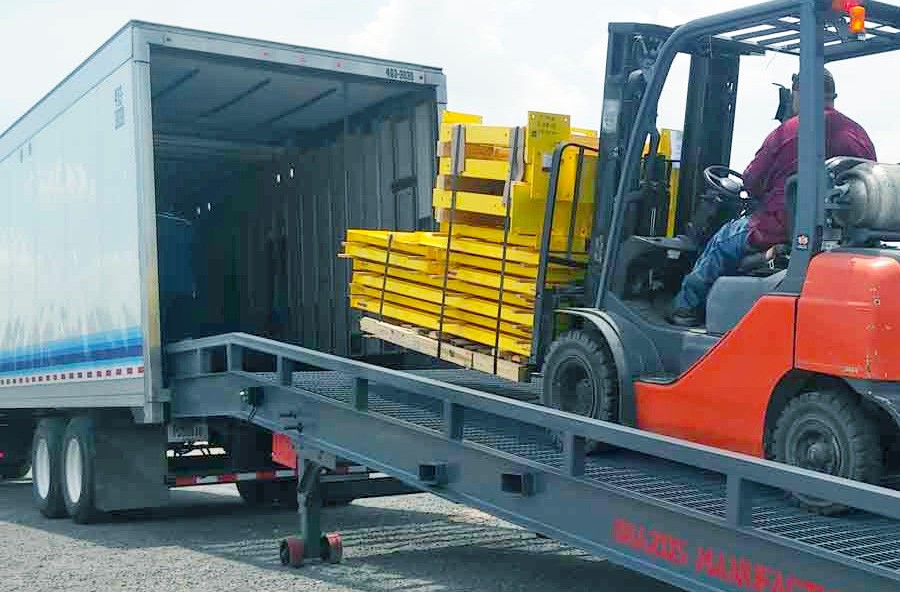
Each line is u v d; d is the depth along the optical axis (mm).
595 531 4707
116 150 8477
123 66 8258
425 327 7230
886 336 4230
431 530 8312
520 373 6406
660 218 6102
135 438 8953
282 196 11570
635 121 5676
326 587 6090
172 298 9852
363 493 7219
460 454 5512
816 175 4566
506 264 6543
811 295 4461
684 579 4246
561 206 6426
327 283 10523
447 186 6965
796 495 4570
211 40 8352
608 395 5387
